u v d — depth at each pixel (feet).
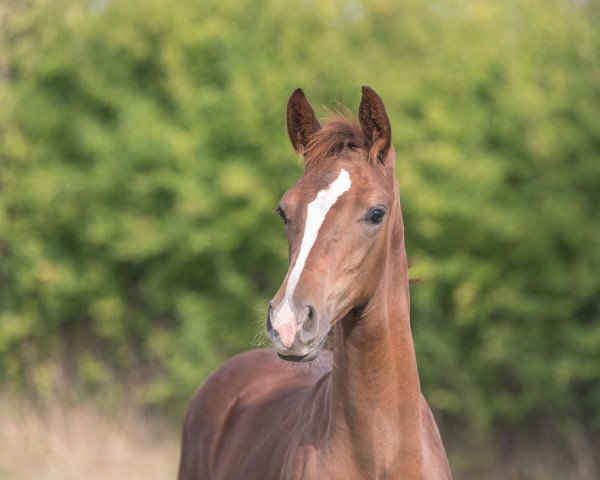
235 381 20.88
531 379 43.29
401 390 14.51
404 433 14.60
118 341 53.72
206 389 21.47
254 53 48.39
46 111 52.08
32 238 52.06
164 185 47.60
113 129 50.47
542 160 42.86
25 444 47.44
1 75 53.83
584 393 45.03
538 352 43.16
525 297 43.27
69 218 51.03
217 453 19.99
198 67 49.55
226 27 49.03
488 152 44.16
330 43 47.55
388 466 14.58
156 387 49.14
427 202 42.09
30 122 52.03
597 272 41.91
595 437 44.60
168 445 47.98
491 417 44.37
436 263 43.70
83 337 54.80
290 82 45.85
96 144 48.96
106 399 51.62
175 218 47.55
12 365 53.36
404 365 14.55
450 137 43.86
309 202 13.62
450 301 45.70
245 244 47.98
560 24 45.29
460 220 43.04
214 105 47.37
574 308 43.52
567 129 42.60
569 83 43.62
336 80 46.01
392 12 49.85
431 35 49.37
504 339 42.96
